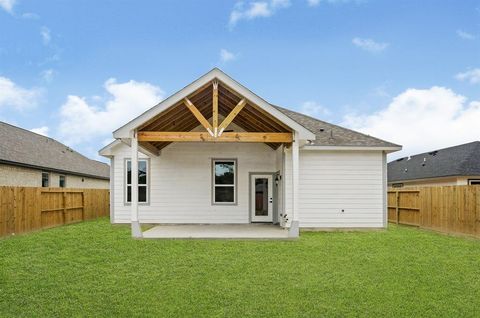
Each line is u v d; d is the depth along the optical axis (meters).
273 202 15.46
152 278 6.86
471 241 11.09
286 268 7.58
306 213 13.55
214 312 5.32
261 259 8.34
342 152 13.67
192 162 15.50
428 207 14.27
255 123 13.24
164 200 15.38
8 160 16.84
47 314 5.21
